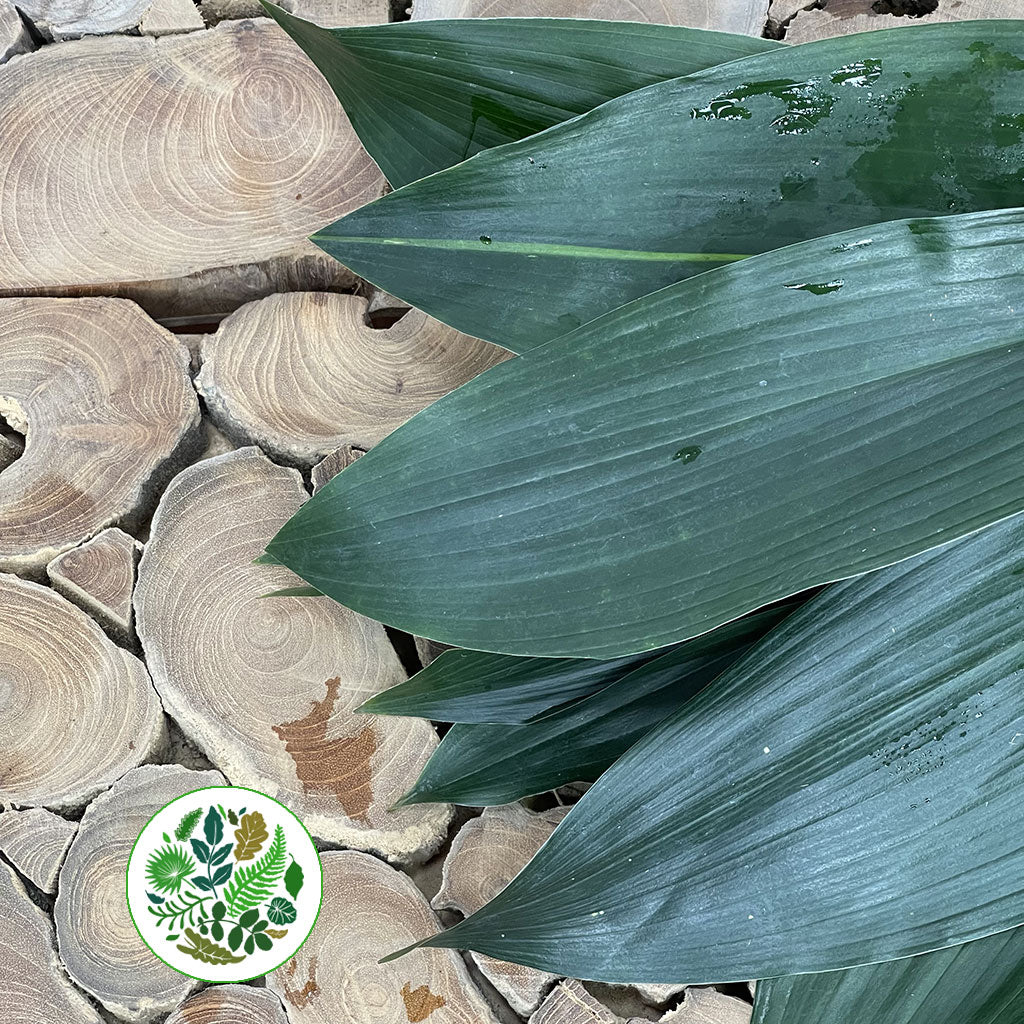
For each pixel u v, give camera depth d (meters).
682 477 0.24
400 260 0.28
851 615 0.26
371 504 0.24
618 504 0.24
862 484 0.23
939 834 0.25
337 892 0.35
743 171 0.27
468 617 0.24
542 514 0.24
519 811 0.35
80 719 0.35
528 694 0.31
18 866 0.34
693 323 0.24
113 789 0.34
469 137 0.31
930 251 0.24
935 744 0.25
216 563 0.35
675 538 0.23
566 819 0.26
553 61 0.29
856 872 0.25
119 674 0.35
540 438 0.24
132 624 0.35
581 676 0.30
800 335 0.24
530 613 0.24
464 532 0.24
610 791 0.26
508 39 0.29
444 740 0.32
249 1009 0.34
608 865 0.26
